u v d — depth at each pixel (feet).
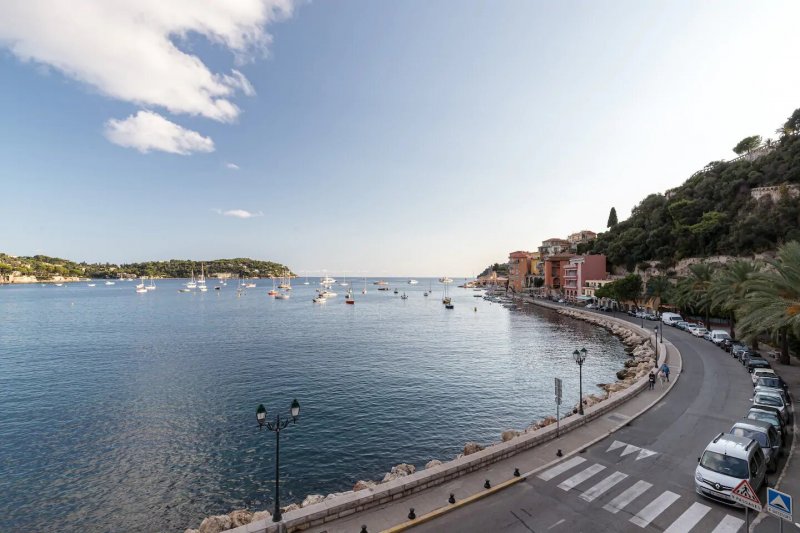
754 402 75.97
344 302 572.10
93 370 166.20
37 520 64.85
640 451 61.41
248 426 104.22
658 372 113.19
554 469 55.67
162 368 169.58
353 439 96.12
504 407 119.14
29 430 101.86
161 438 96.78
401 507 46.21
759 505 34.22
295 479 77.41
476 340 241.14
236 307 491.31
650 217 364.38
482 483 51.57
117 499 70.74
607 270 401.90
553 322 317.01
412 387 140.15
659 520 43.80
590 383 143.02
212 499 70.64
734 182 289.74
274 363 179.42
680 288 212.02
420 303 561.43
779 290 96.68
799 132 284.20
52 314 399.85
